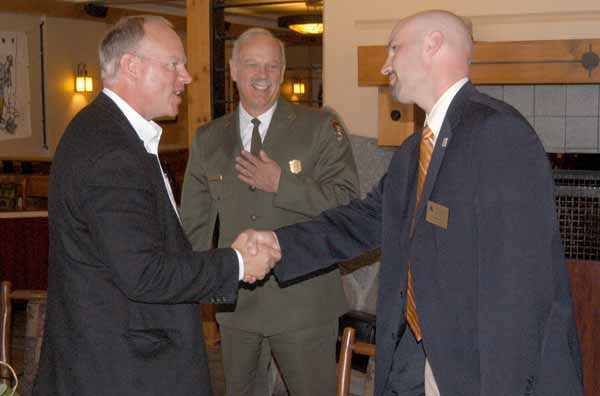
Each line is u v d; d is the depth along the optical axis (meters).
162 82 1.94
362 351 1.91
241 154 2.67
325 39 4.04
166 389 1.85
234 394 2.80
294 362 2.69
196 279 1.87
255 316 2.67
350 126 4.01
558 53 3.13
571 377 1.74
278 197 2.60
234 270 1.96
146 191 1.81
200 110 4.80
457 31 1.91
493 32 3.67
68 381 1.82
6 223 5.37
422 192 1.86
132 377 1.81
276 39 2.75
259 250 2.29
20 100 9.39
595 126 3.50
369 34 3.95
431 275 1.82
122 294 1.82
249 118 2.78
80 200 1.77
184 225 2.86
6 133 9.24
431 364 1.82
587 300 2.24
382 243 2.07
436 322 1.80
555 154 3.56
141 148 1.86
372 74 3.35
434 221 1.80
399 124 3.45
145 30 1.93
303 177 2.70
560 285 1.75
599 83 3.22
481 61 3.22
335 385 2.75
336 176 2.69
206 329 4.94
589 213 3.33
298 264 2.36
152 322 1.86
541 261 1.68
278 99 2.79
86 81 10.12
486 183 1.71
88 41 10.20
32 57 9.51
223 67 4.88
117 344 1.80
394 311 1.99
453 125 1.82
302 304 2.65
